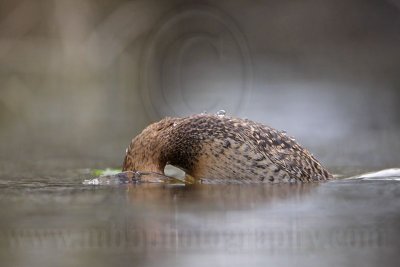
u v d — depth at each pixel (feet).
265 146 63.31
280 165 63.21
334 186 61.72
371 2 188.44
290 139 65.77
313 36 192.54
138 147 64.80
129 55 159.84
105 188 61.72
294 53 189.67
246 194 57.06
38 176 74.23
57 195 58.59
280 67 185.06
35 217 49.32
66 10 152.56
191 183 63.72
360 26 189.06
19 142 112.68
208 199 54.75
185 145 63.52
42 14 150.61
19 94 144.97
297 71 183.52
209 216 48.67
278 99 153.99
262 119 129.70
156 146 64.34
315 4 193.57
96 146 107.65
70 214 50.03
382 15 186.91
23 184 66.74
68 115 146.72
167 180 64.49
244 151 62.23
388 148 99.71
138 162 64.80
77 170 80.33
